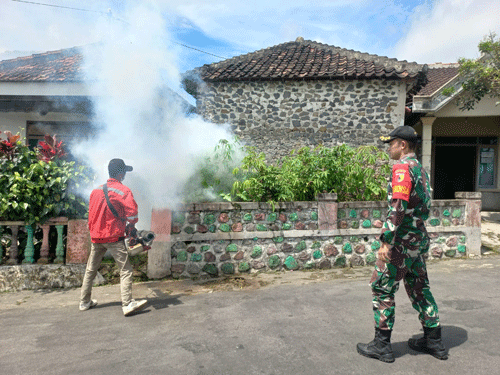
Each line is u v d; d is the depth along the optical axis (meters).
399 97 7.94
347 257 5.30
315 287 4.25
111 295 4.13
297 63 8.84
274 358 2.55
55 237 4.66
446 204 5.67
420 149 11.07
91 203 3.57
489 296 3.80
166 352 2.66
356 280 4.54
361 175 5.62
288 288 4.24
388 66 8.12
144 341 2.87
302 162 5.82
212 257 4.88
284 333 2.96
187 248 4.82
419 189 2.44
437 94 8.76
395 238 2.46
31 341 2.91
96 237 3.53
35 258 4.61
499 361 2.46
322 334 2.94
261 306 3.63
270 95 8.37
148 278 4.71
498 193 10.85
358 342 2.78
